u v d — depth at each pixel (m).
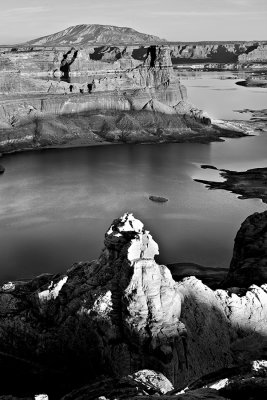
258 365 33.94
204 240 89.75
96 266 43.72
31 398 32.88
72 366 40.78
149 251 41.09
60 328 41.69
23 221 99.25
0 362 41.53
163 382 33.41
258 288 45.72
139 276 38.38
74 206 109.25
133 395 29.34
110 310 39.75
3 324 43.97
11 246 86.62
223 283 58.28
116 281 40.94
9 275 75.25
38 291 44.12
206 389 28.30
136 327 37.25
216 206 110.06
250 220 63.56
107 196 117.00
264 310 44.25
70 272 45.19
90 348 39.97
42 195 117.56
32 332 42.53
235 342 41.84
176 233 93.19
